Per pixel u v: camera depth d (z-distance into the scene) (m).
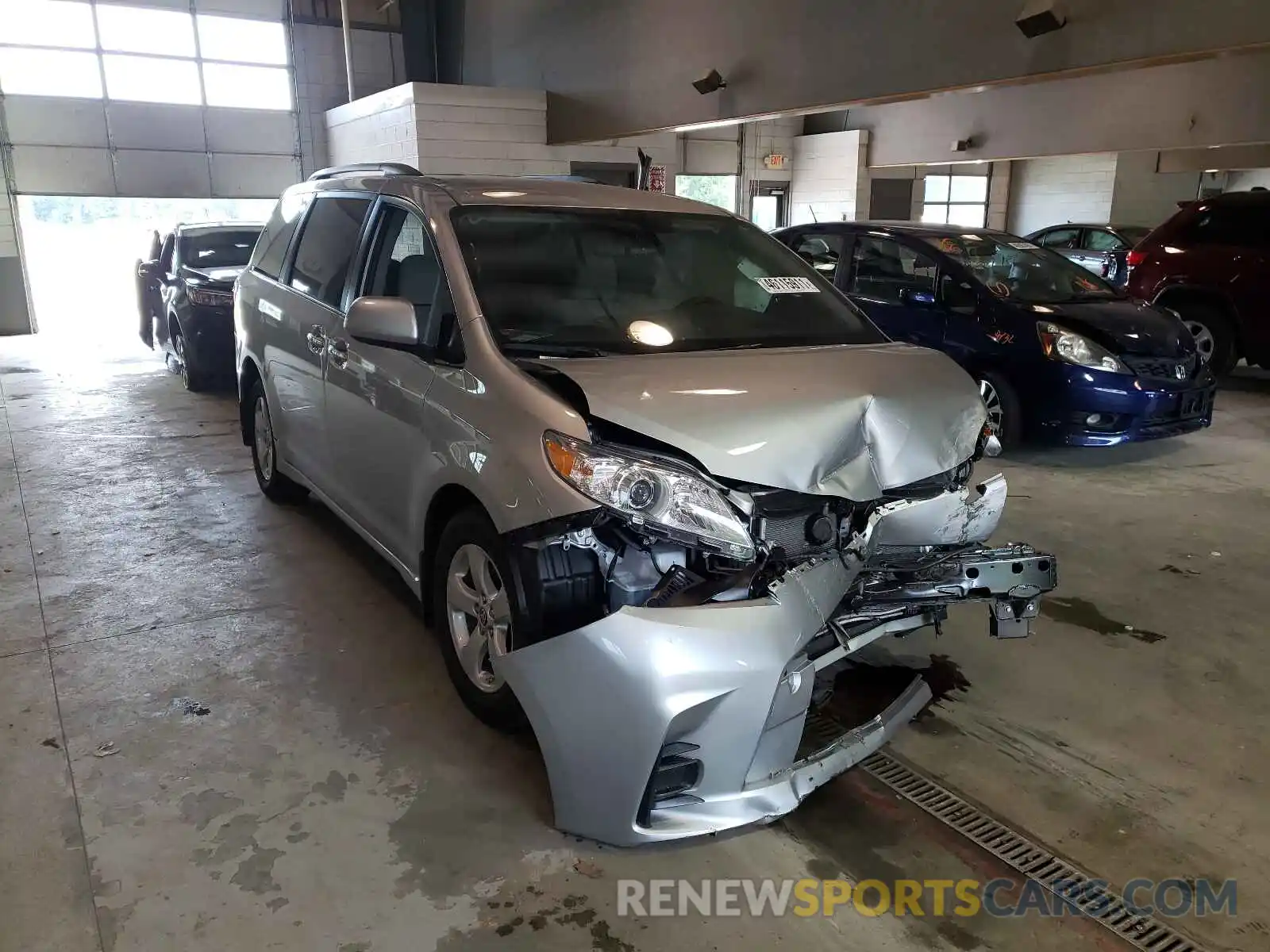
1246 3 5.65
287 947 1.99
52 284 15.88
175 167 14.77
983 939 2.08
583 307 2.91
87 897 2.12
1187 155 18.05
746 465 2.27
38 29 13.52
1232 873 2.29
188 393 8.34
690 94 10.18
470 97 12.71
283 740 2.76
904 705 2.76
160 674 3.15
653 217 3.42
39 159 13.76
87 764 2.63
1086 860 2.34
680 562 2.32
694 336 2.92
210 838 2.33
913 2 7.62
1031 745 2.82
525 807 2.47
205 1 14.55
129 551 4.29
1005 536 4.57
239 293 4.85
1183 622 3.64
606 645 2.15
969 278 6.06
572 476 2.25
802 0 8.57
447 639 2.92
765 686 2.18
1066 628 3.58
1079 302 6.12
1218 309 8.14
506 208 3.19
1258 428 6.87
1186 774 2.68
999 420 6.00
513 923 2.08
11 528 4.62
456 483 2.66
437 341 2.88
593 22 11.67
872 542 2.49
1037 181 20.28
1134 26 6.22
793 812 2.51
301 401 4.00
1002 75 7.06
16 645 3.36
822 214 18.66
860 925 2.11
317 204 4.18
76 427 6.91
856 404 2.48
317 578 3.96
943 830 2.44
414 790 2.53
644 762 2.14
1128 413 5.58
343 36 15.65
